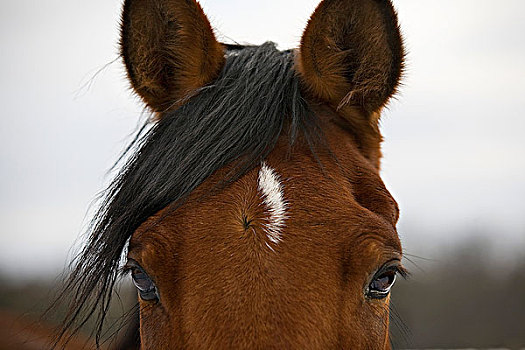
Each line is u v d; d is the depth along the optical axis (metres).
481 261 17.47
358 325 2.54
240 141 2.87
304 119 3.11
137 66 3.30
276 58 3.42
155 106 3.41
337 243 2.57
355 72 3.30
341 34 3.24
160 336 2.55
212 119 2.96
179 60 3.30
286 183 2.74
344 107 3.37
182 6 3.19
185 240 2.58
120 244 2.85
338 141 3.19
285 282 2.40
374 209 2.91
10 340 5.56
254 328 2.30
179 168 2.80
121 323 3.39
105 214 3.02
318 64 3.27
